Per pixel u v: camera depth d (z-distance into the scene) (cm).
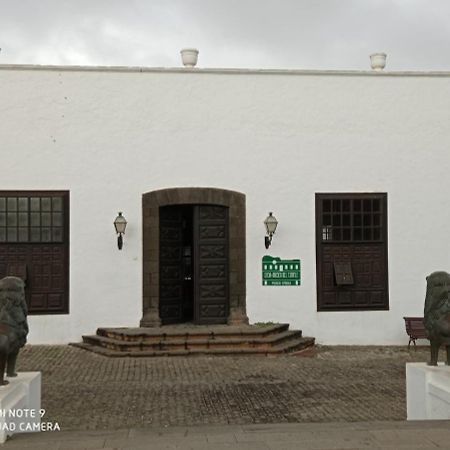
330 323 1581
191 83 1571
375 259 1600
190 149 1567
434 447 651
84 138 1546
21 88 1536
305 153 1591
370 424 777
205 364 1322
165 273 1580
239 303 1570
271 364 1327
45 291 1530
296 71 1588
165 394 1059
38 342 1521
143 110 1560
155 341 1423
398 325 1595
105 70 1552
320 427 767
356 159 1602
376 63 1695
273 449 653
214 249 1587
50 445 673
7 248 1528
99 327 1534
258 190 1580
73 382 1155
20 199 1532
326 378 1193
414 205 1611
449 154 1619
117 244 1545
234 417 924
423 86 1619
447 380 786
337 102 1600
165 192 1558
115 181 1550
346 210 1598
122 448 661
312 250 1586
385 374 1234
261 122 1583
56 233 1540
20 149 1533
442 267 1611
